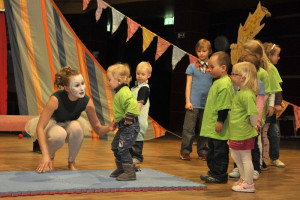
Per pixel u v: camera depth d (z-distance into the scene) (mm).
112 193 3047
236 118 3297
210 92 3623
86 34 12016
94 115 3977
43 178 3354
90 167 4176
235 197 3090
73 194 2969
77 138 3908
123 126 3432
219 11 10812
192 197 3023
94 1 10672
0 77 7102
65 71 3768
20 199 2773
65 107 3832
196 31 10094
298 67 9656
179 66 10203
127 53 12609
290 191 3385
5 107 7152
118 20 4855
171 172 4074
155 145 6719
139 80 4656
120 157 3520
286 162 5156
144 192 3119
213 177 3604
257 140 3844
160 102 12930
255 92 3322
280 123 9867
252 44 3957
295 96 9719
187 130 4984
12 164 4211
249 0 9578
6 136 7223
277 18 9875
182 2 10102
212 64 3643
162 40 4922
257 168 3887
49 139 3832
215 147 3574
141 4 10422
